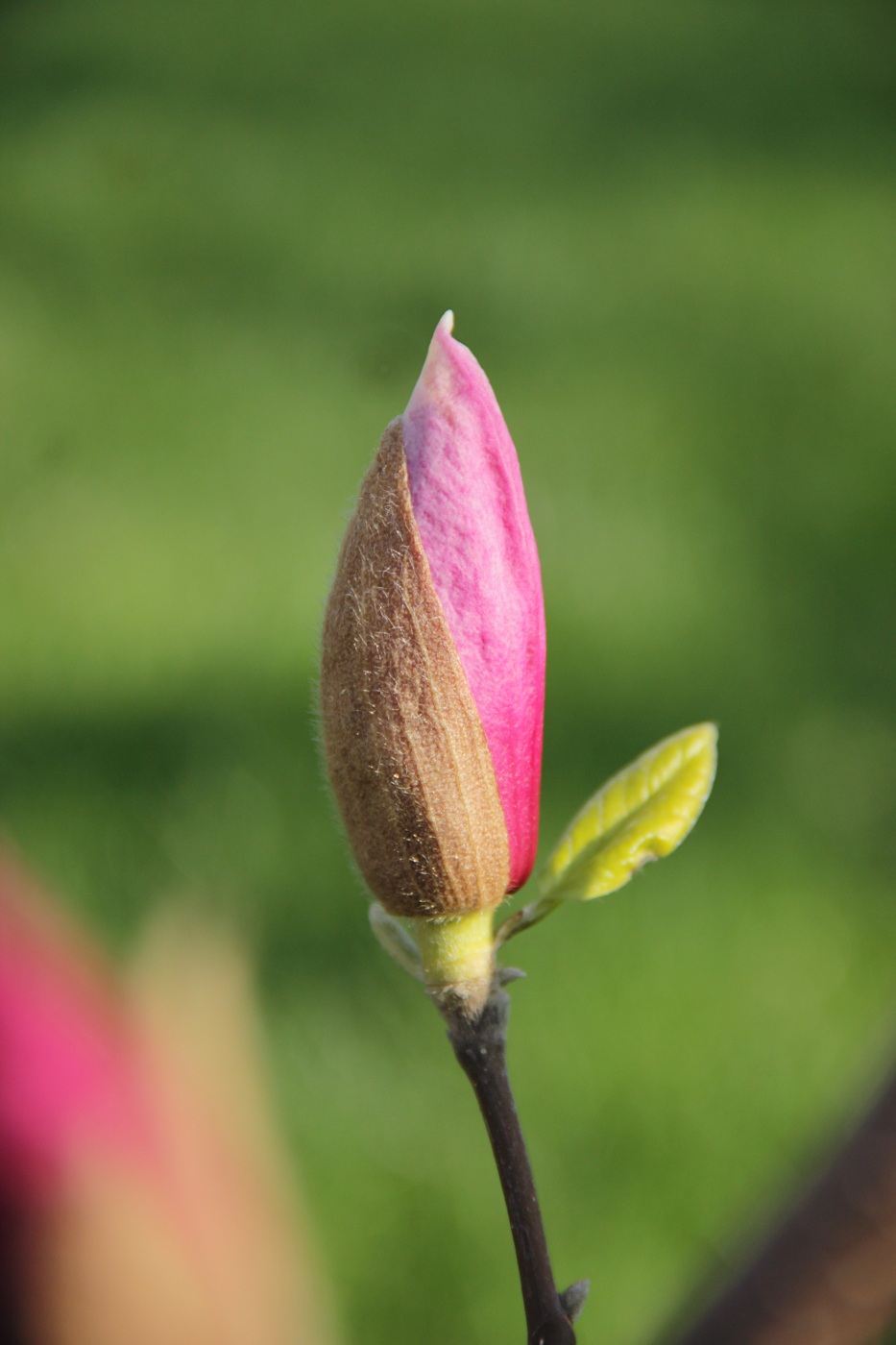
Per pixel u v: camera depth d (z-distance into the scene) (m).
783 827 1.57
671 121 4.11
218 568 2.10
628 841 0.52
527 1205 0.49
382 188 3.61
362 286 3.05
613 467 2.36
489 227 3.36
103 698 1.84
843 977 1.39
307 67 4.61
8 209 3.49
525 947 1.41
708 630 1.93
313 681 0.51
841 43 4.84
